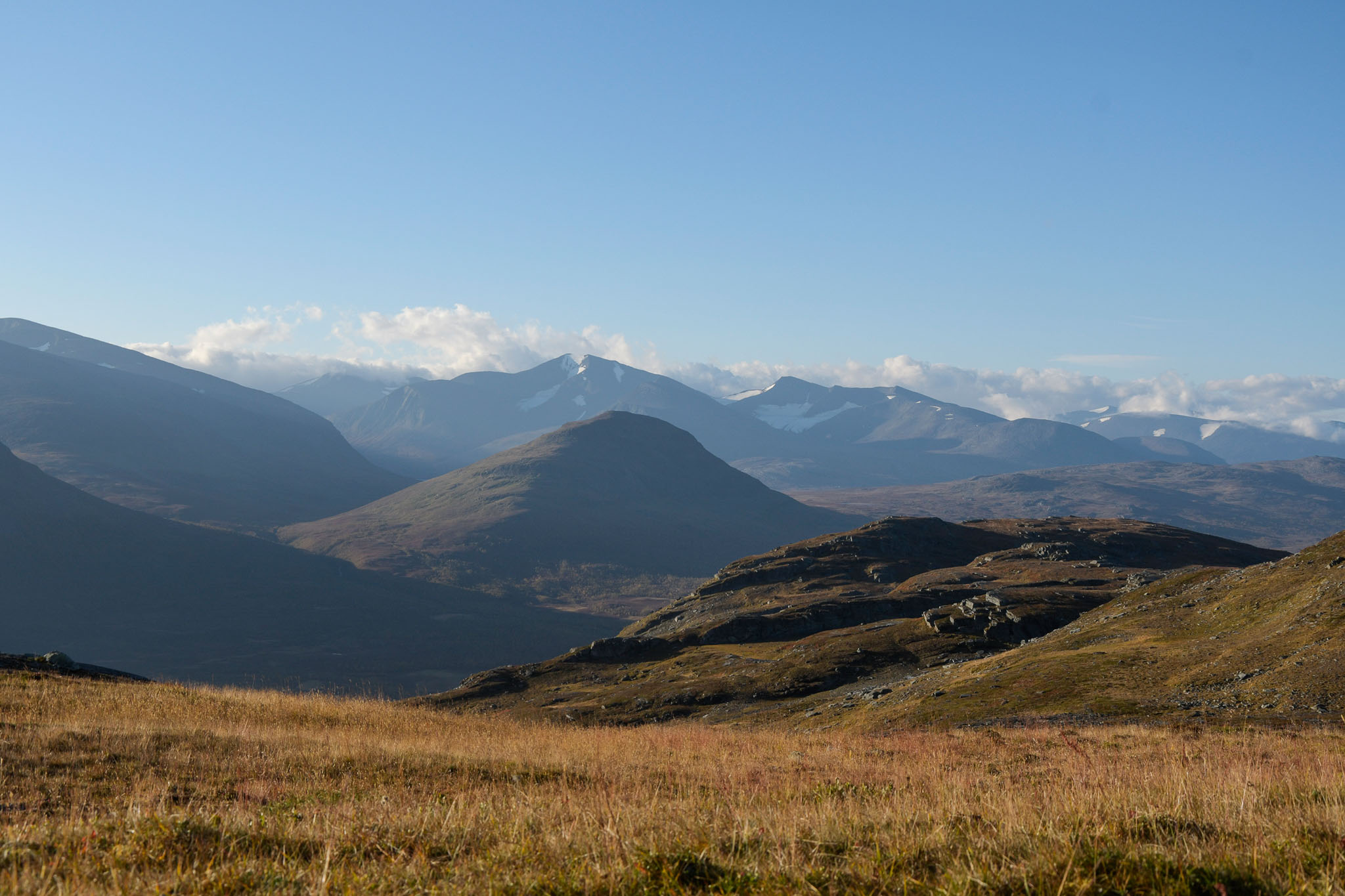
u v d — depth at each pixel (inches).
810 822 353.4
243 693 1366.9
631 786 615.8
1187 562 6978.4
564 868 297.3
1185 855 273.3
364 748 800.3
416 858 318.3
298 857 330.0
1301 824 314.5
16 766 603.8
